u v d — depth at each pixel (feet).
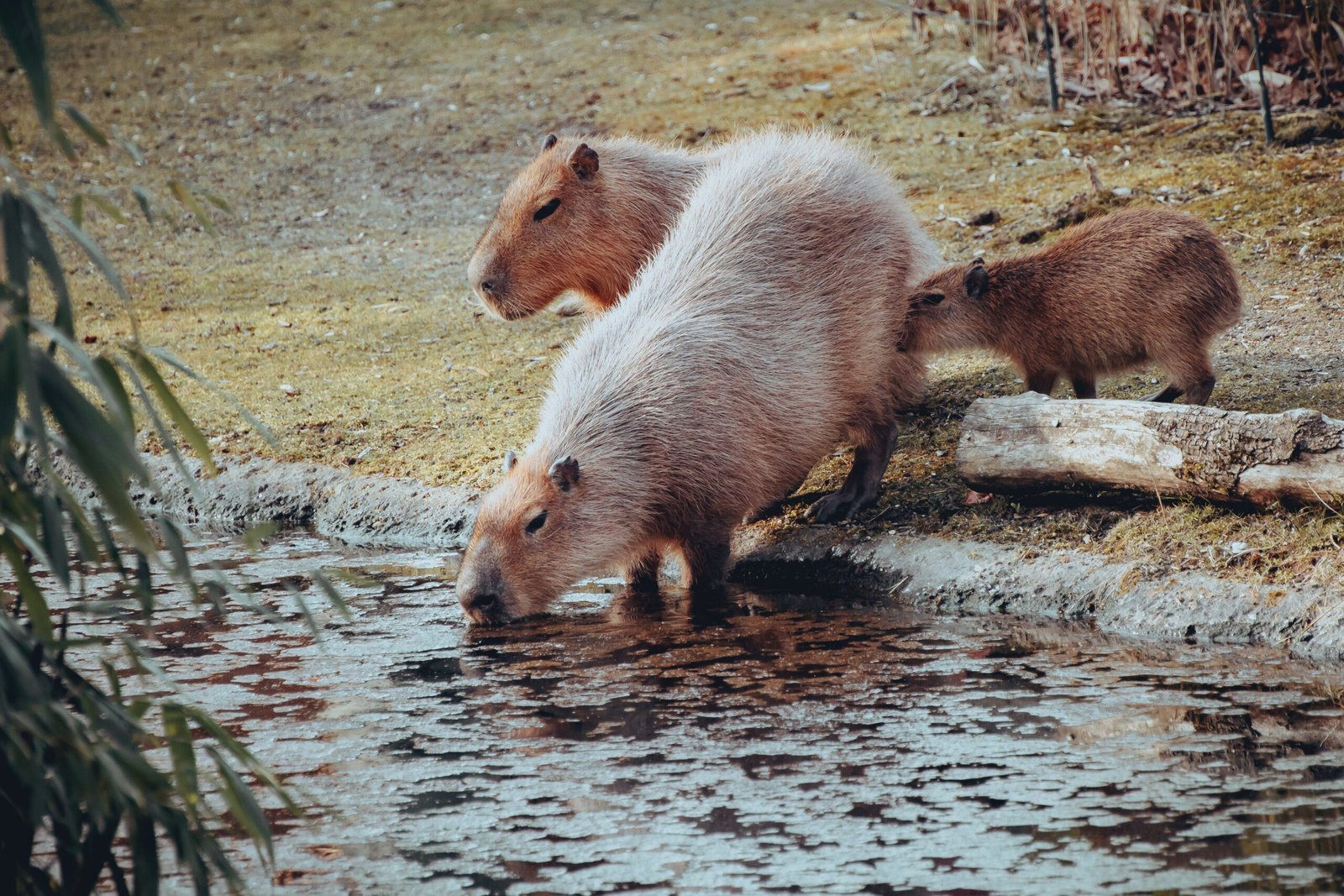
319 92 82.74
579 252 41.42
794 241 36.32
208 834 17.66
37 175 73.46
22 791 16.71
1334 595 28.32
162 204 70.69
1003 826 20.35
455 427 45.75
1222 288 36.81
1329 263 46.14
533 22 90.74
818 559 35.58
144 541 14.83
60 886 17.63
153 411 16.92
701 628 31.42
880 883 18.83
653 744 24.23
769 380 34.60
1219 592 29.58
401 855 20.43
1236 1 62.18
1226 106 62.34
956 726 24.34
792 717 25.21
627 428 33.73
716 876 19.27
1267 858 18.86
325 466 44.39
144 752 24.70
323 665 29.53
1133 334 37.60
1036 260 38.81
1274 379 38.93
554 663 29.12
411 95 80.94
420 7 95.66
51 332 14.84
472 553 32.50
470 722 25.77
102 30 94.63
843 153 38.88
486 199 67.97
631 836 20.65
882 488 37.65
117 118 80.64
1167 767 22.15
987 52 72.79
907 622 31.27
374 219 67.26
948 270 39.27
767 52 79.92
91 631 32.27
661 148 44.73
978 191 57.98
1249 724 23.84
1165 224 37.47
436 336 54.19
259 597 35.04
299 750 24.67
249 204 70.23
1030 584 32.01
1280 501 30.71
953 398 42.42
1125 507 33.35
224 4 98.84
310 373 51.49
